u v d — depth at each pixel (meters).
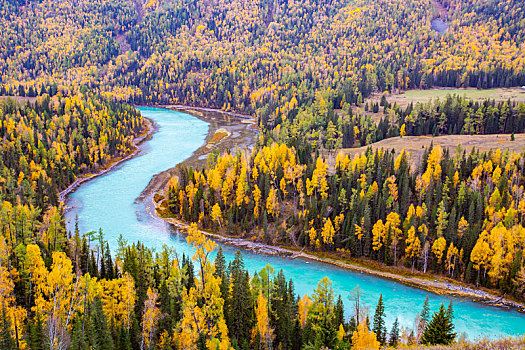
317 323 66.50
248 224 124.00
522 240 93.62
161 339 61.41
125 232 123.88
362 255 109.69
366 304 85.38
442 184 118.75
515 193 113.00
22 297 69.62
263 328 63.56
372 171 132.12
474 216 106.50
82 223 130.25
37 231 95.81
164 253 84.69
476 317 81.19
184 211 135.88
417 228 105.75
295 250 114.31
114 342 61.06
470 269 95.06
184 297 62.66
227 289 70.38
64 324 54.78
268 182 132.75
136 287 73.88
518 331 75.88
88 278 66.38
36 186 145.12
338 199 117.88
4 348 50.03
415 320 75.56
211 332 57.44
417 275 99.75
